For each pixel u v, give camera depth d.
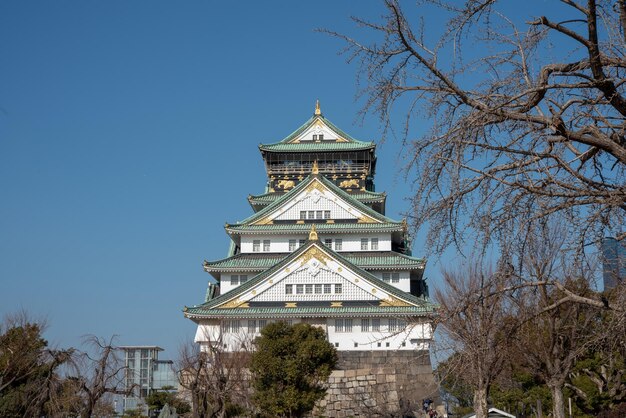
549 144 13.20
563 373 38.25
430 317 17.70
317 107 110.81
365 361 77.19
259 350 65.75
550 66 13.49
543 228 13.59
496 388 67.38
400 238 92.62
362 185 101.00
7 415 51.97
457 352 22.20
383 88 13.91
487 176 13.12
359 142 105.44
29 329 59.06
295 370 63.38
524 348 36.88
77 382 46.53
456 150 12.80
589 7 12.59
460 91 13.38
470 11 13.52
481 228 13.27
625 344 15.46
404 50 13.67
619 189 12.97
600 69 12.84
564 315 36.66
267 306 80.25
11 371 56.69
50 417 49.59
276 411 63.28
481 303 18.50
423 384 74.62
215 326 80.19
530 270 19.81
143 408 80.62
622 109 13.14
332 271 80.81
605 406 54.28
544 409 60.00
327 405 74.38
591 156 14.59
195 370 63.91
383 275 85.94
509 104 13.50
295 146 103.69
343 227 88.31
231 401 63.12
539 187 13.39
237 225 89.56
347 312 78.00
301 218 90.69
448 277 65.06
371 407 71.00
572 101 13.01
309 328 66.81
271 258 88.44
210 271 86.94
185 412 69.88
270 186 102.31
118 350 47.84
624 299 13.67
